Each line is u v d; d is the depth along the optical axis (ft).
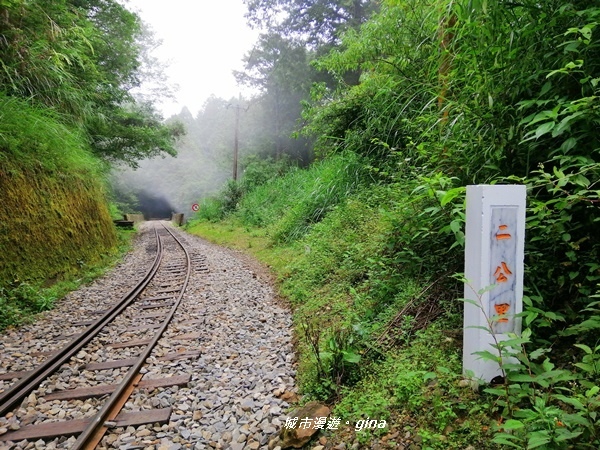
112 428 10.59
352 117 33.09
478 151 11.53
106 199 53.01
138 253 50.06
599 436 5.99
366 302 15.25
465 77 12.38
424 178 10.60
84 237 36.19
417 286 13.56
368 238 19.67
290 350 15.43
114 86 55.06
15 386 12.73
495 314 7.95
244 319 19.97
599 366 6.48
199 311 21.63
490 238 7.89
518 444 6.39
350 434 9.18
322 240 26.07
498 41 10.39
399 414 9.05
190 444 9.88
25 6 29.99
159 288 28.35
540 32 9.73
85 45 42.37
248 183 85.30
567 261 9.07
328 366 11.71
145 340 17.24
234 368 14.28
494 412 7.79
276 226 44.21
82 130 41.14
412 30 22.54
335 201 32.48
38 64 32.91
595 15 8.40
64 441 10.16
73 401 12.20
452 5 11.84
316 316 17.17
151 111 69.82
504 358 8.02
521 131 10.05
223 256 43.24
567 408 7.23
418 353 10.71
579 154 9.08
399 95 23.67
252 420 10.73
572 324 8.79
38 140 31.24
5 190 25.32
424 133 15.48
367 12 77.15
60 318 21.27
